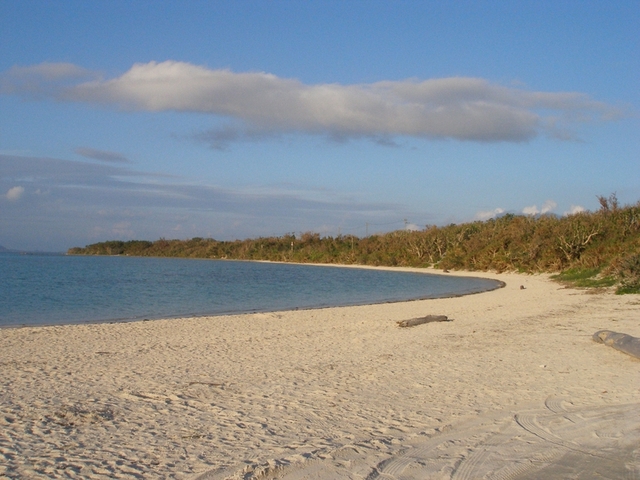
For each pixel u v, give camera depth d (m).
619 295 22.92
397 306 24.19
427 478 5.06
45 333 16.11
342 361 11.17
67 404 7.92
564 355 10.93
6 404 7.91
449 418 6.97
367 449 5.86
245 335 15.51
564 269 40.78
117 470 5.36
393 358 11.30
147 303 28.00
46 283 41.75
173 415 7.34
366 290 36.50
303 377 9.66
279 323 18.42
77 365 11.03
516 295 27.70
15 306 26.02
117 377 9.82
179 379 9.62
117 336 15.47
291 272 63.81
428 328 15.90
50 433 6.56
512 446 5.86
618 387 8.24
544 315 17.81
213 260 117.38
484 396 8.05
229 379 9.59
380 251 82.56
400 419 7.00
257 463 5.48
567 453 5.62
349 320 18.92
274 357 11.84
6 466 5.47
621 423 6.52
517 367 9.98
